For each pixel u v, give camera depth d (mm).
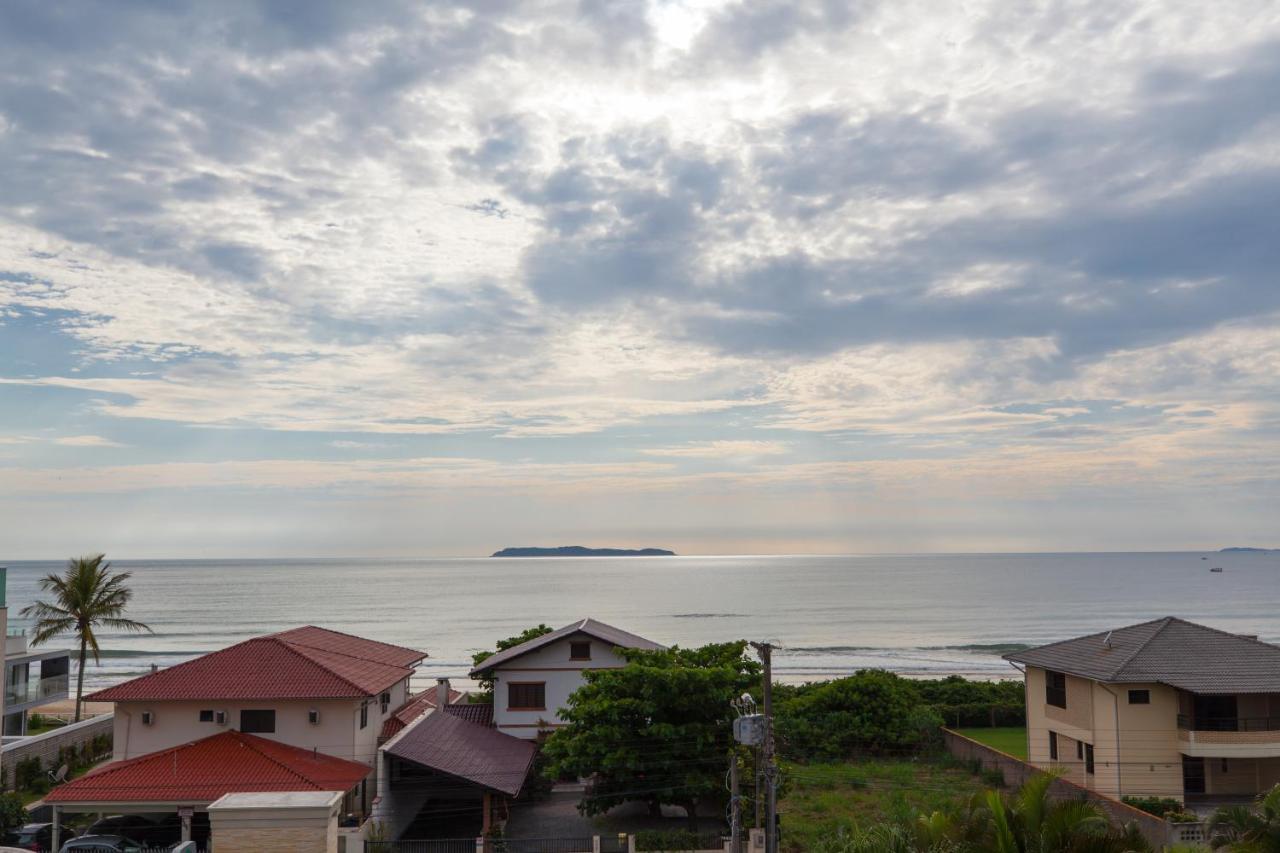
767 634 144750
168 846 33812
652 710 35812
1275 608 193000
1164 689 39031
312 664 40125
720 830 36000
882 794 41469
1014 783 43156
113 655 127125
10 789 40250
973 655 121750
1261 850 23609
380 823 34812
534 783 42156
